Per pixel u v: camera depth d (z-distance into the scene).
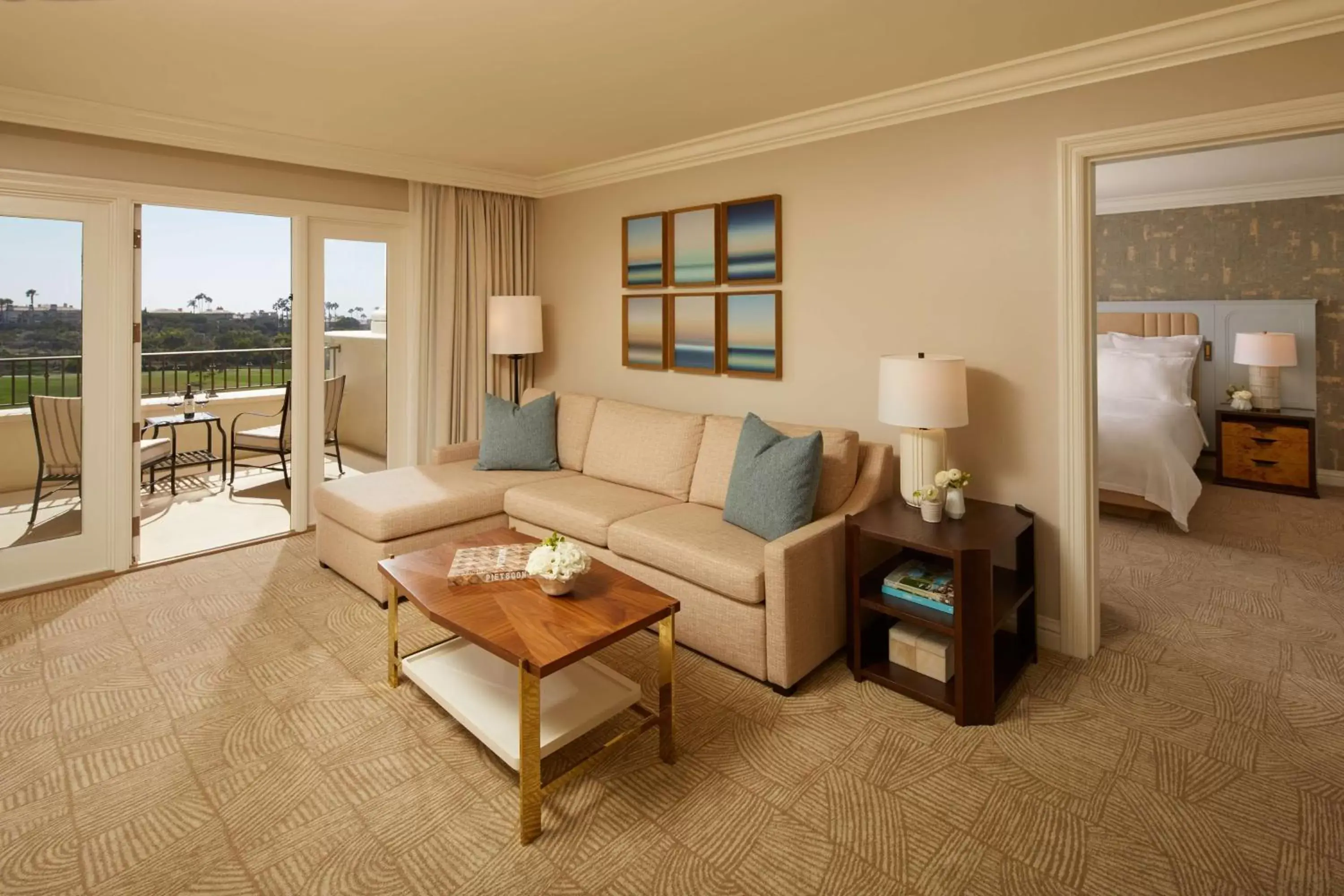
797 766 2.10
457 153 4.09
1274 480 5.33
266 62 2.67
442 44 2.51
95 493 3.54
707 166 3.87
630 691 2.21
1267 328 5.57
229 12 2.25
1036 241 2.73
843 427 3.41
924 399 2.60
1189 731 2.25
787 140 3.45
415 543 3.33
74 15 2.27
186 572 3.66
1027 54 2.60
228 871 1.69
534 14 2.27
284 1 2.17
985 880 1.66
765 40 2.48
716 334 3.91
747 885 1.65
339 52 2.57
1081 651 2.75
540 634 1.93
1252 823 1.83
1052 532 2.79
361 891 1.63
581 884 1.66
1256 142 2.33
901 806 1.91
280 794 1.96
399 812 1.90
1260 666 2.67
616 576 2.40
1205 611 3.19
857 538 2.58
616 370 4.54
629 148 3.97
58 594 3.34
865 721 2.34
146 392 5.14
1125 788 1.98
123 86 2.93
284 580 3.55
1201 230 5.80
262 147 3.67
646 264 4.25
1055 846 1.76
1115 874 1.67
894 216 3.13
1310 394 5.43
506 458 4.04
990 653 2.27
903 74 2.82
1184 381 5.39
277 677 2.60
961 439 3.00
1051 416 2.75
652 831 1.83
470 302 4.72
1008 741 2.21
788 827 1.84
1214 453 5.89
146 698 2.45
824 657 2.65
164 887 1.64
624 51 2.58
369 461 4.65
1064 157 2.63
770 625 2.47
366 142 3.83
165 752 2.15
